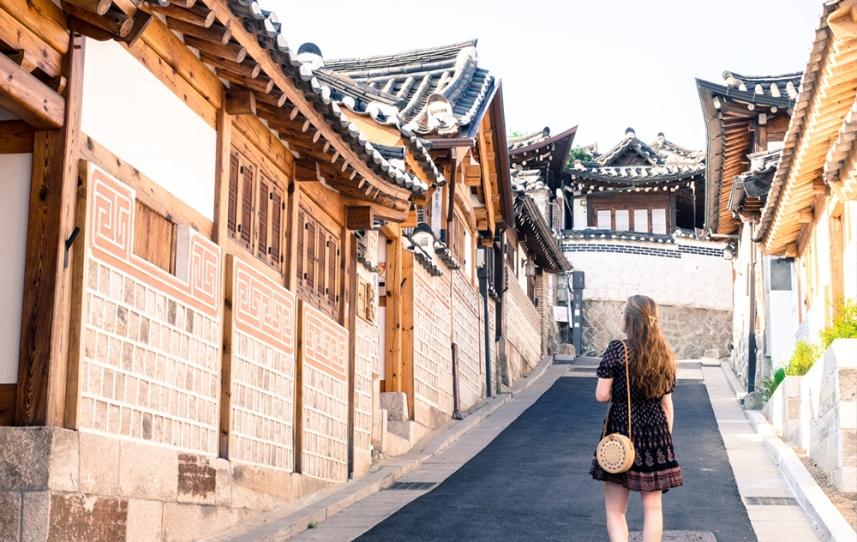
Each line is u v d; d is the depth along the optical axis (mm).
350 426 12750
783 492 11172
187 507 8188
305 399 11195
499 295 26094
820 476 11398
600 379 7055
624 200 43875
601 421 18859
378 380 14438
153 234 8039
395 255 16625
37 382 6465
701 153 45812
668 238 40094
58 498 6355
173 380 8133
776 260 22016
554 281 38750
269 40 8031
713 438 15898
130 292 7461
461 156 19438
